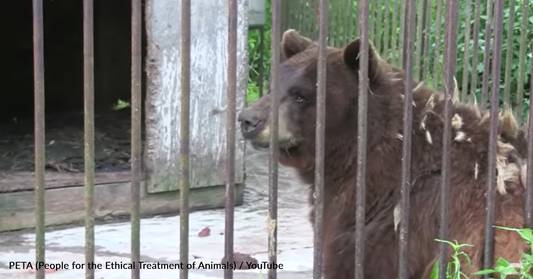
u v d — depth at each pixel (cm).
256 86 1461
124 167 766
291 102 436
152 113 728
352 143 434
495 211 386
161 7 712
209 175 758
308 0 1281
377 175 421
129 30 1077
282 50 480
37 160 312
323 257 446
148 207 742
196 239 661
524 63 812
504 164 397
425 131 416
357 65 431
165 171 741
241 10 746
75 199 709
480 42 937
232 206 331
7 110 1048
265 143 428
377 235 420
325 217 449
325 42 327
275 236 338
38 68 305
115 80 1088
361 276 354
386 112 423
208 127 750
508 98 827
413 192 413
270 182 335
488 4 816
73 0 1062
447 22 345
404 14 877
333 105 430
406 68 343
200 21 729
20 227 686
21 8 1046
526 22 797
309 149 442
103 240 658
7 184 677
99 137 907
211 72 744
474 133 413
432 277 367
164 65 722
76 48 1079
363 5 331
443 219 356
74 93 1085
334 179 441
